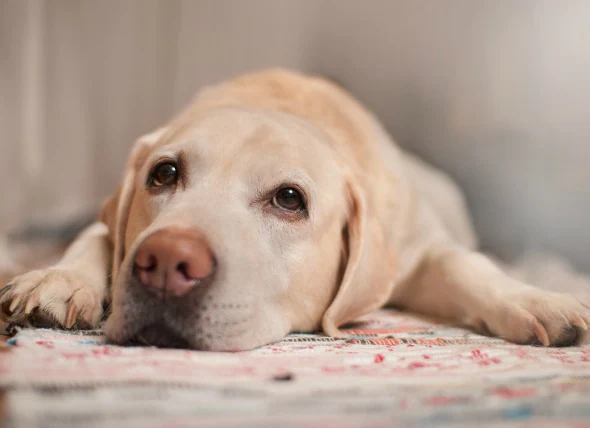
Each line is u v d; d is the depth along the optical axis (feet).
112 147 4.79
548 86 3.18
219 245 1.38
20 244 3.36
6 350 1.24
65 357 1.18
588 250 3.00
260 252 1.50
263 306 1.50
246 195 1.55
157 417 0.95
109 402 0.98
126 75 4.80
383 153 2.15
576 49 3.05
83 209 4.31
